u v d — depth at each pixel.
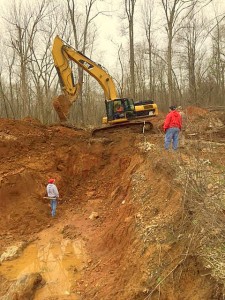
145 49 39.94
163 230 7.34
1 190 12.95
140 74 39.94
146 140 14.77
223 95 31.95
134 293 6.30
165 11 26.11
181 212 7.15
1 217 12.38
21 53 28.50
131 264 7.30
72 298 7.81
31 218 12.48
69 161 15.12
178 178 8.50
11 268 9.56
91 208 13.01
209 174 7.89
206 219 5.91
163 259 6.48
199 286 5.34
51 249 10.46
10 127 15.60
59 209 13.30
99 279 8.10
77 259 9.70
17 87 35.59
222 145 11.41
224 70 32.53
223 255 5.55
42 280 8.76
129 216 9.56
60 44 16.64
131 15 29.09
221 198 6.56
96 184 14.51
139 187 10.70
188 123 9.77
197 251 5.83
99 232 10.92
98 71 17.61
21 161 14.32
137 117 17.00
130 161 13.97
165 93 39.62
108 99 17.72
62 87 16.88
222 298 4.84
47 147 15.32
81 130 18.09
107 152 15.59
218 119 17.59
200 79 31.67
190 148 9.47
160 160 10.59
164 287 5.85
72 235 11.18
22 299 8.04
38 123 17.14
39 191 13.52
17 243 10.96
